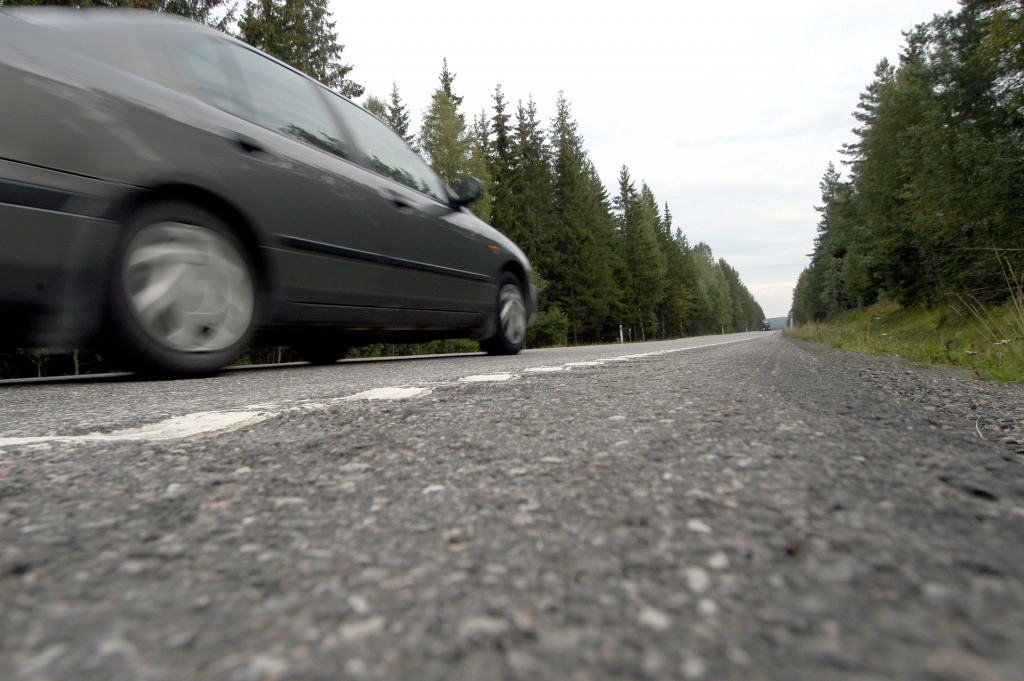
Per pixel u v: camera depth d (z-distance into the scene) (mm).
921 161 16172
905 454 956
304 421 1415
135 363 2705
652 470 888
